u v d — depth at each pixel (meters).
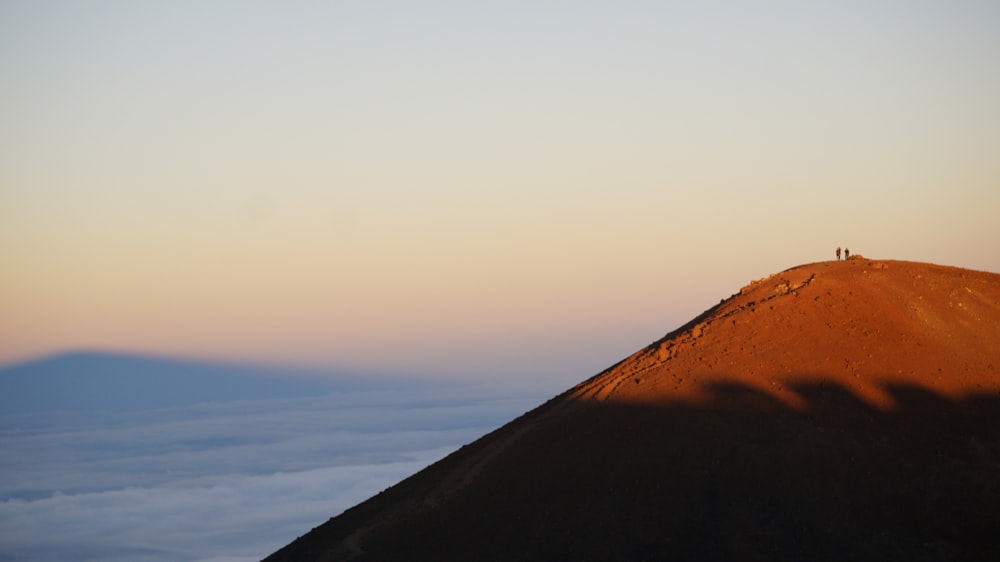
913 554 52.28
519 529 58.81
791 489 56.78
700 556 53.69
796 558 52.72
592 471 61.25
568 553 55.97
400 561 59.75
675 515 56.47
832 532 54.00
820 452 58.56
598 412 66.06
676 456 60.16
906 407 61.19
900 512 54.78
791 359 65.81
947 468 56.84
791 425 60.62
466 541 59.38
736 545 53.94
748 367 65.81
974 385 62.28
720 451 59.78
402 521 64.50
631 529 56.34
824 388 63.03
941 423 59.84
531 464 64.06
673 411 63.59
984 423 59.56
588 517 57.94
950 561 51.78
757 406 62.44
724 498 56.91
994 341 66.12
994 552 51.97
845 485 56.56
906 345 65.81
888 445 58.66
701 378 65.88
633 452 61.41
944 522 53.97
